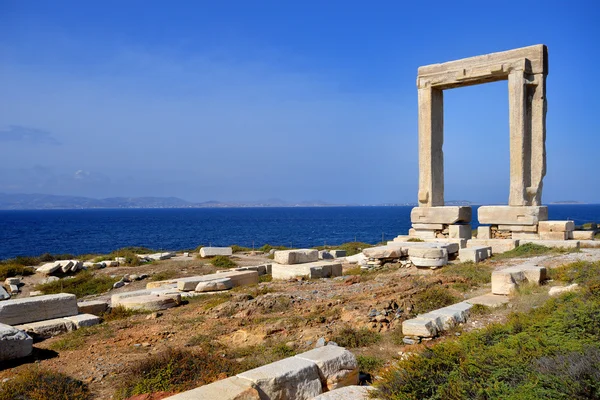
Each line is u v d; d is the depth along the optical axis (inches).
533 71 1028.5
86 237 3698.3
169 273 1090.7
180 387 360.2
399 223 5703.7
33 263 1379.2
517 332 377.7
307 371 327.6
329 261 959.6
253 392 288.8
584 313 366.9
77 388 372.2
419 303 564.4
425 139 1147.3
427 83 1145.4
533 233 1008.2
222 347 464.4
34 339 549.3
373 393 304.2
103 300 832.3
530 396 254.8
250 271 904.3
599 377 261.4
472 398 268.5
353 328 496.4
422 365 317.7
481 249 895.1
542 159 1026.1
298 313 559.5
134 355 452.1
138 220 7672.2
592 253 812.6
